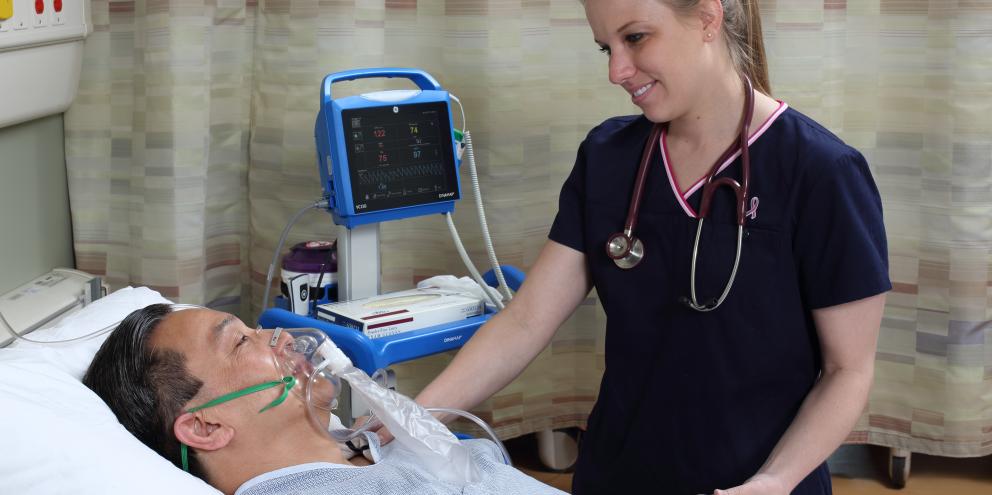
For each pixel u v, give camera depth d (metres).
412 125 1.98
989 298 2.46
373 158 1.93
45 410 1.33
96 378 1.50
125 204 2.45
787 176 1.43
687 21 1.36
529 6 2.39
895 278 2.52
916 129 2.42
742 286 1.45
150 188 2.32
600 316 2.62
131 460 1.33
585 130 2.53
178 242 2.34
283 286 2.11
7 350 1.58
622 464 1.57
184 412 1.45
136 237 2.39
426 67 2.45
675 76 1.38
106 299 1.81
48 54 2.15
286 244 2.51
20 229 2.27
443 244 2.54
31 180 2.31
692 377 1.49
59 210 2.44
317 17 2.33
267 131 2.45
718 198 1.46
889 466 2.68
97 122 2.42
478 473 1.52
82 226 2.47
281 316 1.87
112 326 1.69
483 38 2.36
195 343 1.47
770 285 1.44
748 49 1.48
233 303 2.61
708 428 1.49
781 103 1.48
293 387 1.49
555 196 2.55
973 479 2.67
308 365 1.51
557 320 1.63
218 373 1.46
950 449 2.54
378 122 1.94
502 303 2.00
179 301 2.36
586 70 2.50
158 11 2.23
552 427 2.68
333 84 2.36
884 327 2.56
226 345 1.48
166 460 1.41
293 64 2.37
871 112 2.46
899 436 2.59
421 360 2.61
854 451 2.83
